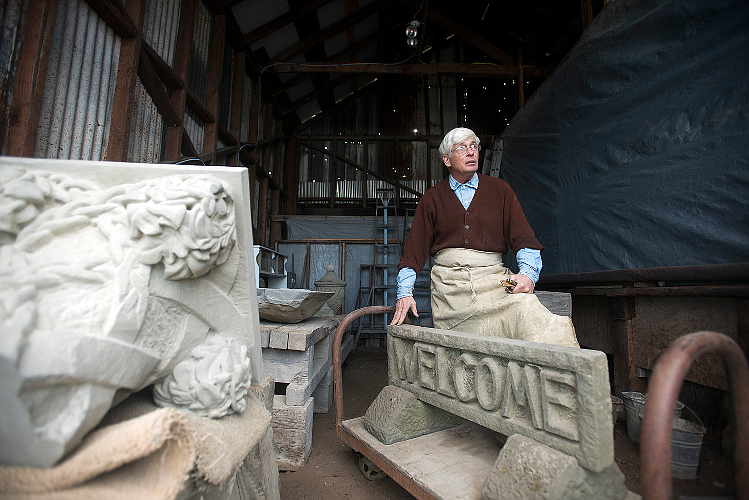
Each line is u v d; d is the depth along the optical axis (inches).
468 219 70.3
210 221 27.9
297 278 237.9
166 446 22.3
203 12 154.3
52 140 74.2
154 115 116.0
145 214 25.6
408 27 222.4
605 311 110.9
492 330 60.7
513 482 39.1
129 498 20.2
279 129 282.2
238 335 38.2
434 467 51.4
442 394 56.2
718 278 72.7
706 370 76.7
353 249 240.8
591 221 118.6
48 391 19.6
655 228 92.7
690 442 64.6
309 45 232.1
